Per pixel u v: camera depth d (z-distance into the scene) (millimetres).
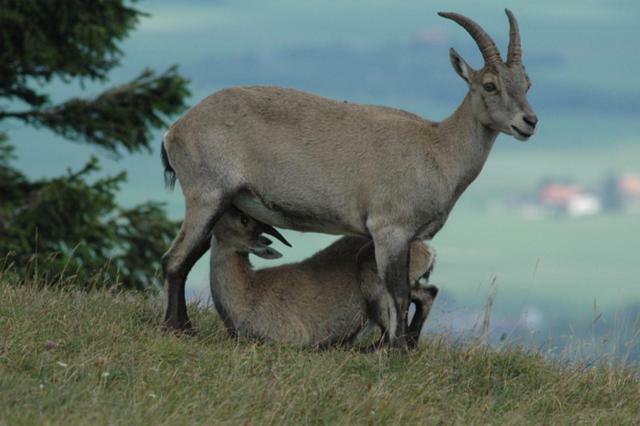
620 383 31422
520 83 31531
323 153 31922
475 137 31922
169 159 32969
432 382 29234
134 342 29375
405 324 32781
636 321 32969
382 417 26453
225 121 32312
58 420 23219
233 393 26422
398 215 31547
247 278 32812
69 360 27344
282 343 32312
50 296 32812
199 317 34906
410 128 32125
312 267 33531
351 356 30625
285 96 32719
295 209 32375
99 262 58344
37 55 62031
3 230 58500
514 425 27422
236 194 32344
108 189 61875
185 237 32469
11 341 27641
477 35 32031
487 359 31422
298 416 26109
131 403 24938
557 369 32344
